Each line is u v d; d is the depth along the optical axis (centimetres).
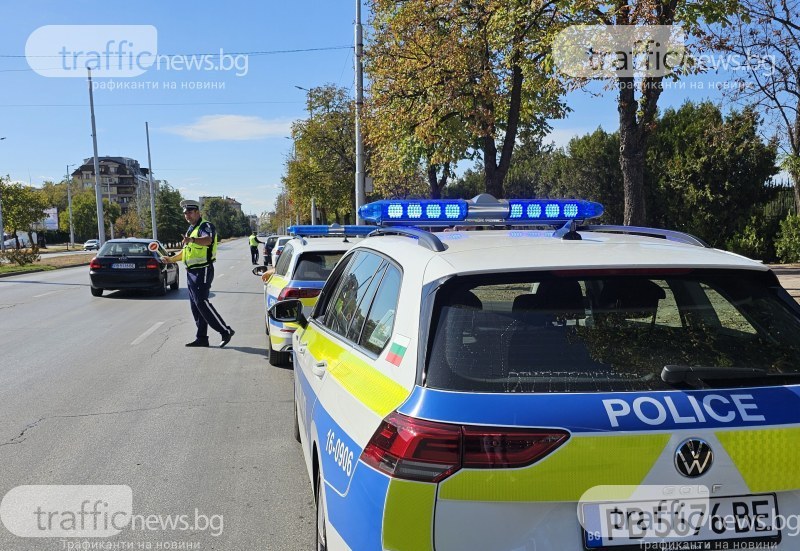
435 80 1379
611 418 194
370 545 205
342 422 249
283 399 643
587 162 2927
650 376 212
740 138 2253
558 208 376
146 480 436
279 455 482
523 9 1136
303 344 423
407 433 199
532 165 4438
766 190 2356
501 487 189
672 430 194
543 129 1858
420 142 1556
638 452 192
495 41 1262
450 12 1380
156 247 1719
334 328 360
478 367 211
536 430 192
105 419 573
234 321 1209
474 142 1644
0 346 944
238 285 2025
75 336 1035
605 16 989
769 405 204
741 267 246
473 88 1382
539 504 190
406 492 195
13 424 560
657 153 2514
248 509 392
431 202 366
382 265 307
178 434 532
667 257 247
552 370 211
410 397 210
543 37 1124
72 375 752
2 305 1473
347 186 3538
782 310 247
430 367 213
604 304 238
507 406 198
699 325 241
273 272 975
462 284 230
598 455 191
